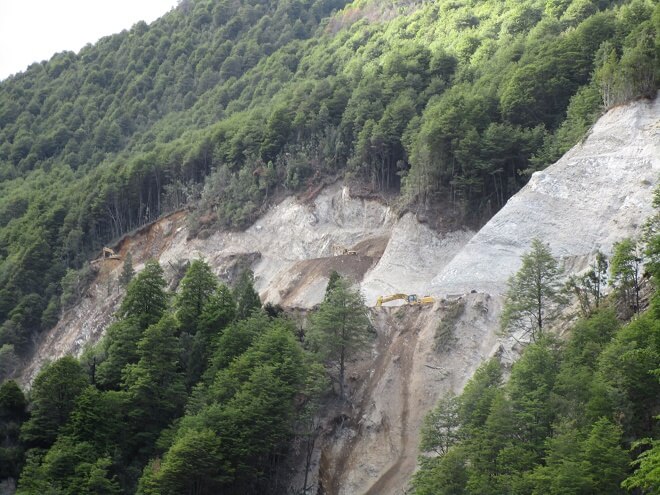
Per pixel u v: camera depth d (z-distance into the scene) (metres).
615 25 124.38
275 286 125.44
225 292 99.50
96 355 103.25
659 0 127.75
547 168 101.62
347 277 107.88
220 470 78.38
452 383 87.31
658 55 102.88
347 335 89.75
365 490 81.50
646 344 64.31
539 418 65.81
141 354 95.25
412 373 89.75
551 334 75.44
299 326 97.12
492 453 65.81
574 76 120.50
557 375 67.88
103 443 86.19
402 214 119.56
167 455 79.06
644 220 90.69
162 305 104.12
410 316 95.88
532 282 83.00
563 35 132.00
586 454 57.53
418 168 120.19
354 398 89.25
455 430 75.62
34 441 89.69
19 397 93.88
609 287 83.75
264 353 85.94
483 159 116.19
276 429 80.56
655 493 44.59
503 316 82.88
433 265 113.31
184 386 90.94
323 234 132.00
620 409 62.62
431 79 147.25
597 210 95.44
